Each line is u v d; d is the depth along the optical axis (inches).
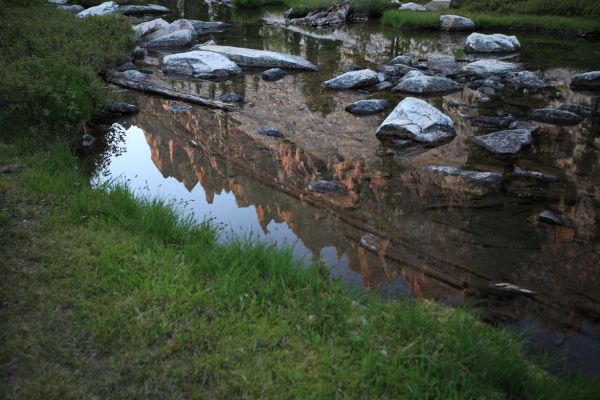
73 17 840.3
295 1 1563.7
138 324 180.2
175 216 271.3
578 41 933.2
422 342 172.6
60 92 419.5
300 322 185.6
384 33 1066.1
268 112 522.0
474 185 346.3
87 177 347.3
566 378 169.2
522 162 384.8
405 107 453.1
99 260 217.6
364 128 470.9
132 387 155.3
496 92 584.7
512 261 255.9
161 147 427.2
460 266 250.8
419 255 261.1
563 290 232.2
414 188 343.0
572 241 275.1
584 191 335.9
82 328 178.2
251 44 916.6
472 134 449.1
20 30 623.8
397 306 200.2
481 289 231.8
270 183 355.3
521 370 159.6
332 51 855.1
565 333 202.7
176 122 492.4
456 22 1074.1
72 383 156.0
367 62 759.7
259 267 223.0
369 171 373.1
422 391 154.9
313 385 156.1
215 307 192.9
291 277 213.8
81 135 440.8
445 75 653.3
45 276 206.1
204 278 213.6
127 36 812.6
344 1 1321.4
